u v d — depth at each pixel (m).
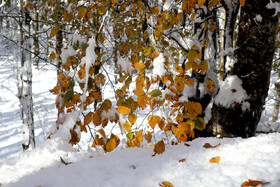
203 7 2.34
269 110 10.02
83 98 1.78
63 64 1.96
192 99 2.61
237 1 2.24
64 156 1.53
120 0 2.98
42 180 1.08
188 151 1.33
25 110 5.17
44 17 4.05
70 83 1.94
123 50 2.67
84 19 2.66
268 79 2.16
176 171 1.09
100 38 2.50
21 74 5.05
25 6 4.15
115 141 1.89
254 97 2.16
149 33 2.30
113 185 1.02
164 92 1.80
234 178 0.97
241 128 2.21
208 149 1.32
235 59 2.19
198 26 2.53
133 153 1.42
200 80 2.63
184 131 1.90
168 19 2.08
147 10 2.39
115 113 1.93
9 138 7.99
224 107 2.22
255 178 0.95
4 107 10.35
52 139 1.70
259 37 2.00
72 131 1.84
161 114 1.79
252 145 1.29
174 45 3.33
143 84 1.72
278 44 3.51
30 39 4.66
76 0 2.57
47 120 7.51
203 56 2.54
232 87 2.19
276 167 1.00
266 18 1.96
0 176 1.19
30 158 1.48
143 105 1.78
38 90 10.80
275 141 1.28
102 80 2.07
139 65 1.76
